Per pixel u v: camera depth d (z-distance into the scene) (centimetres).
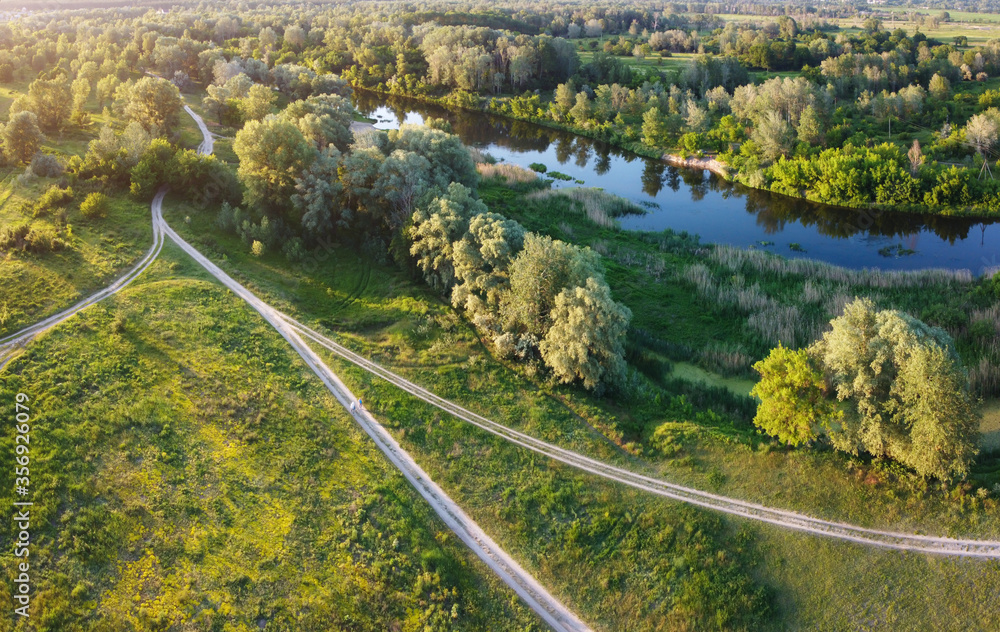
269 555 4091
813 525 4291
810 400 4656
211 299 6694
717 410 5759
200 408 5178
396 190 8119
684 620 3869
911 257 8969
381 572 4038
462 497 4678
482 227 6606
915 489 4372
